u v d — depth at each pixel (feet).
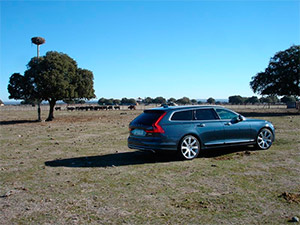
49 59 85.35
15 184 18.47
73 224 12.17
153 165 23.17
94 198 15.43
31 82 85.30
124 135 46.68
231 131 26.99
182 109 25.52
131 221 12.34
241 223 11.99
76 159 26.58
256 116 92.32
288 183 17.49
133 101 395.14
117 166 23.12
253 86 137.39
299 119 74.33
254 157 25.35
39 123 80.94
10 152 31.30
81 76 91.86
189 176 19.49
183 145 24.82
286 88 123.65
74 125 71.67
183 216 12.78
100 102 384.88
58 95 87.25
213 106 27.25
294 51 121.70
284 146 30.73
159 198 15.23
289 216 12.66
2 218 12.98
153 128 23.94
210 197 15.24
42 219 12.78
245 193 15.78
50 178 19.81
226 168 21.52
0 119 103.65
